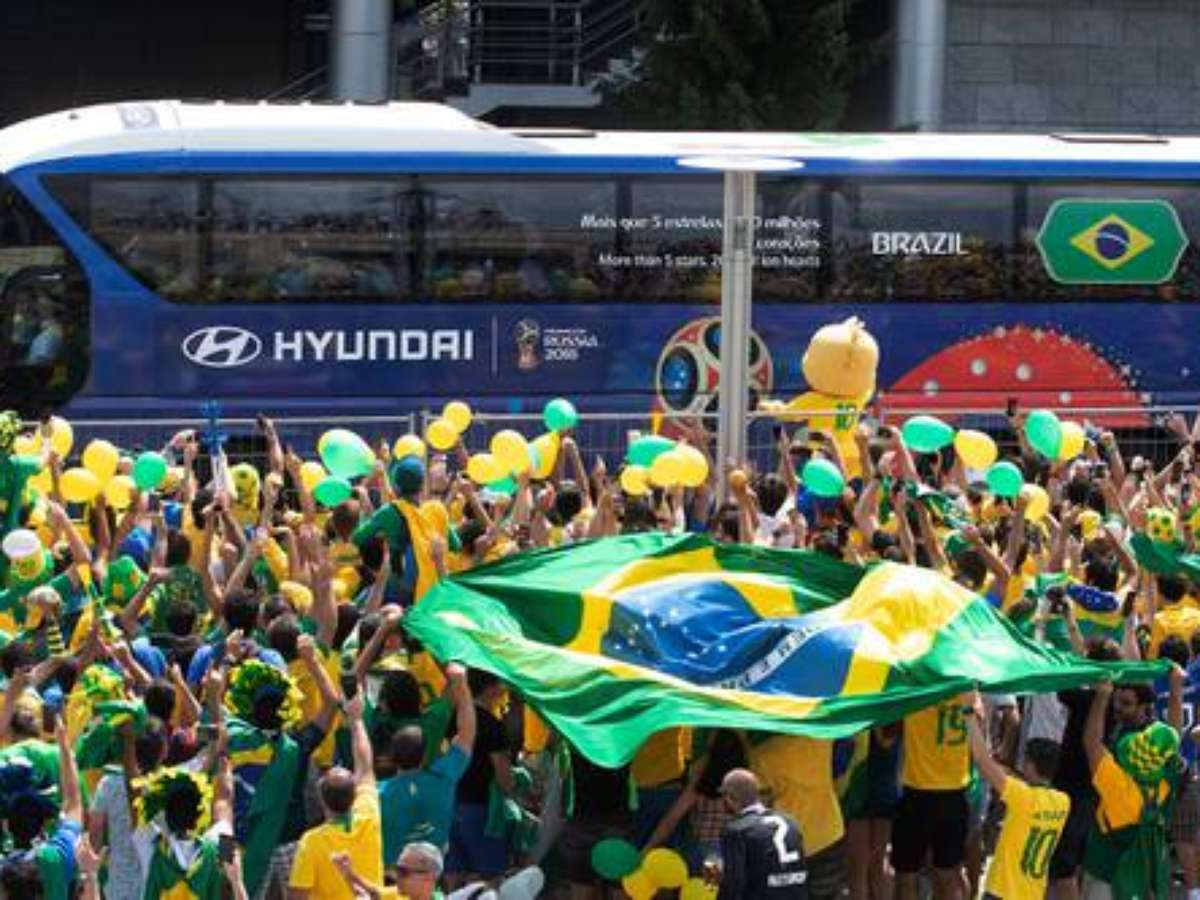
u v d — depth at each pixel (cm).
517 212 2733
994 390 2853
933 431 1919
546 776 1562
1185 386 2903
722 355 2020
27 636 1488
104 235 2648
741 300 2009
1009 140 2895
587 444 2594
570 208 2744
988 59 3822
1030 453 2167
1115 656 1486
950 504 1778
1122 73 3859
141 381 2661
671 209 2756
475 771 1482
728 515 1781
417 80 3781
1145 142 2927
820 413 2281
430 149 2708
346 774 1267
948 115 3822
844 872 1533
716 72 3597
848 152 2808
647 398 2767
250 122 2686
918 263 2827
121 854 1309
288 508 2008
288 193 2683
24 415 2652
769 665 1449
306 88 4075
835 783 1524
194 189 2666
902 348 2831
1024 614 1633
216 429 2036
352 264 2698
